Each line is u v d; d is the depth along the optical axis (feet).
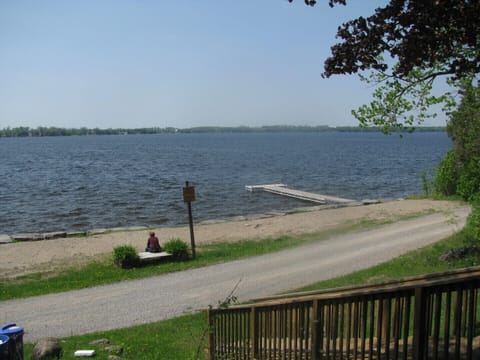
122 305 45.32
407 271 51.39
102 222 104.06
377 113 34.24
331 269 55.72
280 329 21.74
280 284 50.44
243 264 59.82
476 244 59.36
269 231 83.05
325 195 142.82
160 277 54.85
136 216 110.63
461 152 108.47
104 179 188.34
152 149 452.76
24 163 278.46
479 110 40.40
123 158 321.52
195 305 44.86
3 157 335.88
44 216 111.04
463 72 26.25
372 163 264.72
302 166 245.24
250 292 48.03
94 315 42.63
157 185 168.04
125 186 165.37
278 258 62.34
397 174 206.39
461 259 53.52
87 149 461.37
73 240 78.69
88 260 65.16
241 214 112.37
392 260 57.72
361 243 69.56
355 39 24.72
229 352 26.81
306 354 19.90
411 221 86.48
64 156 347.15
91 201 132.57
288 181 179.93
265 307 22.85
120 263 59.26
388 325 15.90
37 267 61.72
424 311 14.57
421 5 21.84
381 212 98.73
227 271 56.70
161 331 37.58
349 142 632.38
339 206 110.11
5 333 23.68
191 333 36.27
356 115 34.86
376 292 16.24
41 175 205.77
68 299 47.39
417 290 14.66
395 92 33.47
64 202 130.93
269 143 599.16
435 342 14.89
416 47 22.97
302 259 61.26
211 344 28.81
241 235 80.43
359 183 175.01
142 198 137.80
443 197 117.80
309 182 177.88
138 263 59.98
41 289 50.88
